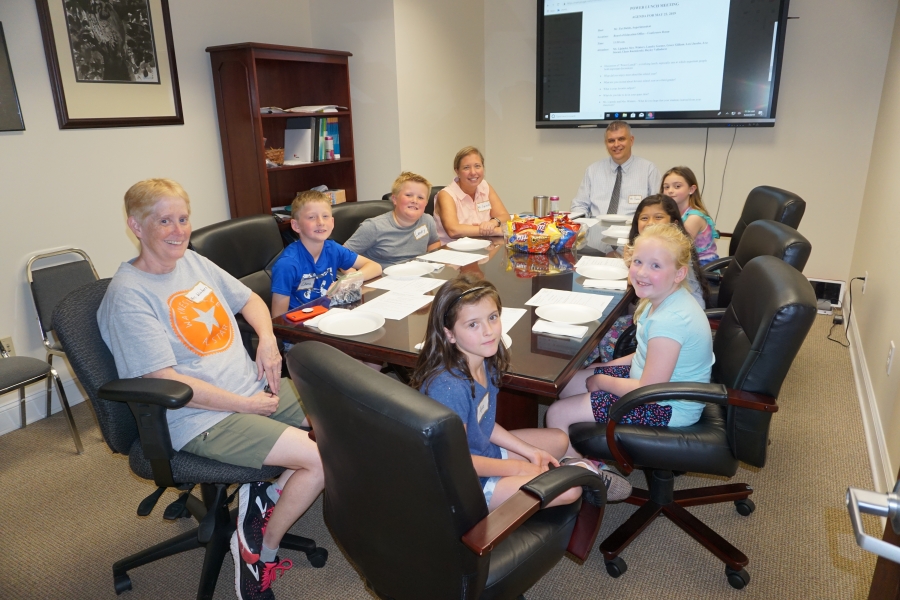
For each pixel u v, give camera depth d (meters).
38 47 2.58
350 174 4.01
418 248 2.79
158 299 1.55
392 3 3.73
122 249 3.04
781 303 1.41
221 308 1.72
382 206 3.03
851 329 3.34
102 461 2.37
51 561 1.81
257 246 2.36
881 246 2.80
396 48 3.81
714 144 4.23
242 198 3.52
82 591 1.69
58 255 2.77
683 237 1.65
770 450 2.33
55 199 2.72
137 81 2.98
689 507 2.00
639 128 4.43
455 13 4.36
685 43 4.06
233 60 3.25
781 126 4.01
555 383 1.36
